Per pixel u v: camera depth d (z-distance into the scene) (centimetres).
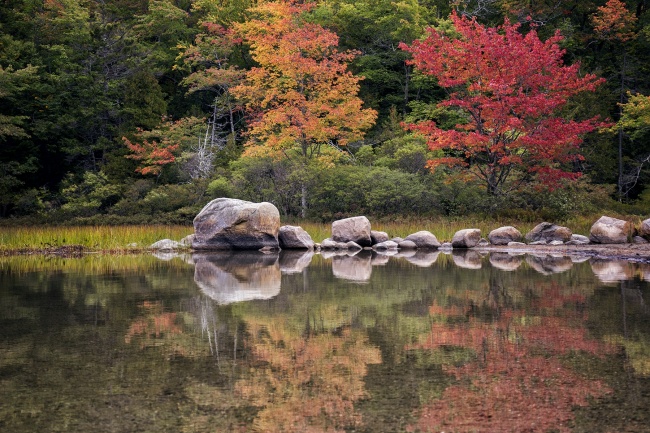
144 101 3328
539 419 395
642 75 3553
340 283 1086
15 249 1994
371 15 3659
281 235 2081
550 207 2438
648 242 1861
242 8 3847
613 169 3300
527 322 711
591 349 578
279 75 3055
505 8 3684
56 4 3578
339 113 2697
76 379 490
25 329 687
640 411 409
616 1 3291
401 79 3912
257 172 2808
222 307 832
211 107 4053
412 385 470
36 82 3262
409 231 2281
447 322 713
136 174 3225
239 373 505
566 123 2584
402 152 2870
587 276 1149
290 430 380
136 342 620
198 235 2059
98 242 2067
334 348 588
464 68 2430
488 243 2089
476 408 416
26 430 383
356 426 385
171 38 4006
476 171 2836
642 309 789
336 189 2745
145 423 394
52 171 3500
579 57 3503
